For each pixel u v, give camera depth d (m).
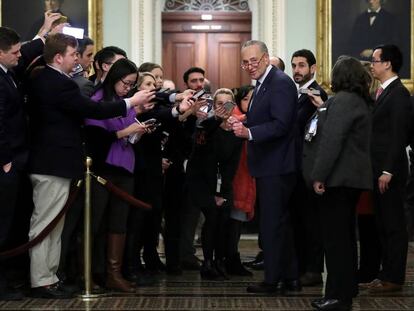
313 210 6.51
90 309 5.36
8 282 6.12
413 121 6.25
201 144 6.79
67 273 6.23
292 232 6.22
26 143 5.67
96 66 6.51
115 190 5.89
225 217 6.94
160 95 6.82
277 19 11.63
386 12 11.48
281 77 5.99
